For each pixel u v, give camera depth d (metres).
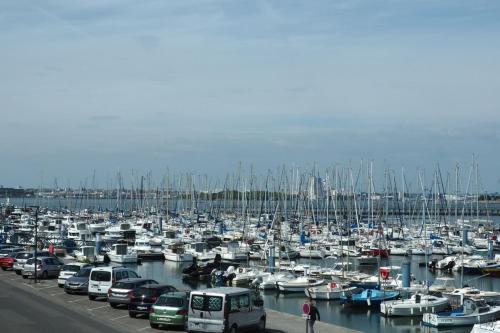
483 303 46.81
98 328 31.08
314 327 32.47
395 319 47.72
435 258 88.50
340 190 115.12
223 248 86.25
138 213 156.00
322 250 88.44
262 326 31.03
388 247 93.81
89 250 78.19
